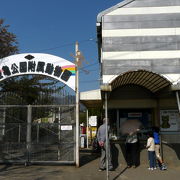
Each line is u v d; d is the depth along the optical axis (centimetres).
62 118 1159
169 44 1320
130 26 1342
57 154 1147
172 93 1125
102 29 1345
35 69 1184
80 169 1089
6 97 1197
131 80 1285
